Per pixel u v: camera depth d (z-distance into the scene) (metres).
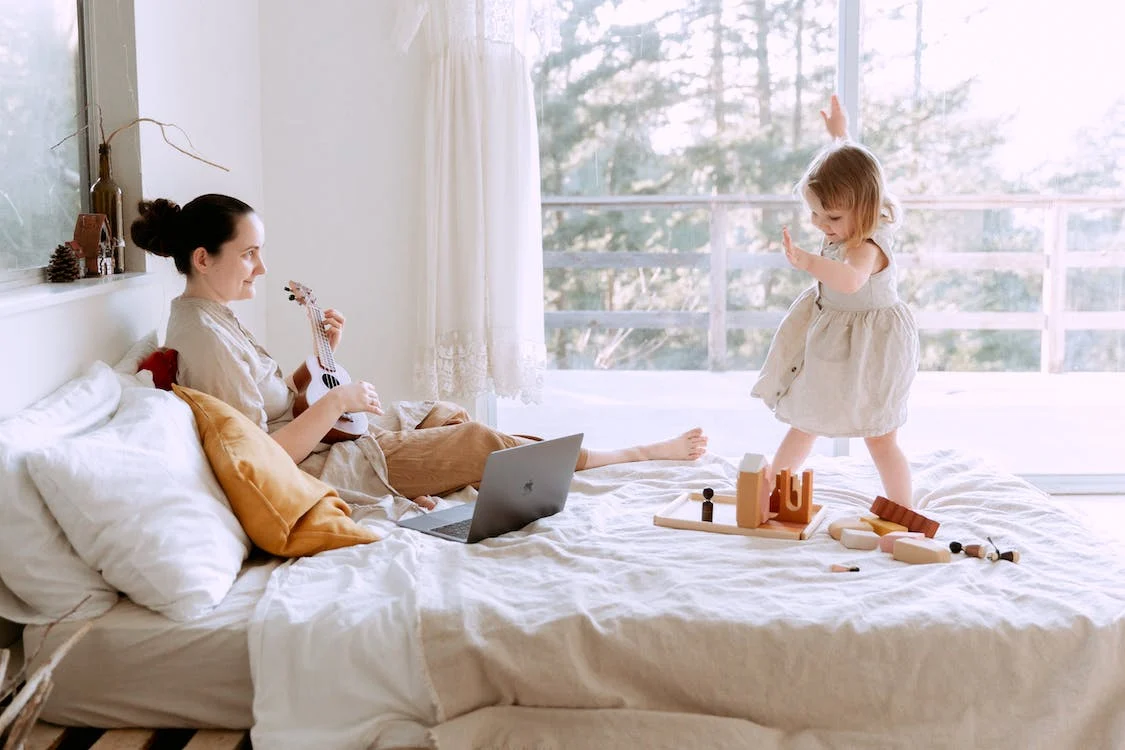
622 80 3.76
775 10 3.71
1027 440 3.94
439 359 3.60
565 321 3.89
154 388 2.34
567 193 3.82
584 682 1.85
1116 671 1.86
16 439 1.96
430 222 3.55
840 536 2.37
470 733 1.83
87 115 2.73
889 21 3.72
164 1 2.91
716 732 1.83
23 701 1.43
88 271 2.58
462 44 3.49
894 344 2.61
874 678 1.85
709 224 3.83
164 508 1.99
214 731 1.91
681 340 3.89
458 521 2.46
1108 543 2.30
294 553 2.21
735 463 3.00
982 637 1.86
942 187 3.80
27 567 1.91
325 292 3.73
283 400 2.69
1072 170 3.78
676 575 2.08
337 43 3.62
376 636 1.87
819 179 2.56
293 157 3.67
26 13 2.45
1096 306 3.86
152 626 1.89
